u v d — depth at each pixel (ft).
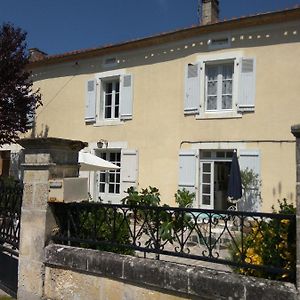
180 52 39.99
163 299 12.70
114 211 15.10
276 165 34.42
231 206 36.06
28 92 48.37
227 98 38.01
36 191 16.30
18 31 48.19
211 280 11.75
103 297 14.05
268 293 10.82
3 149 52.75
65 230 16.28
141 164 41.55
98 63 45.93
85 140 46.06
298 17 34.06
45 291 15.57
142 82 42.34
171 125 39.93
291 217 11.51
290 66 34.58
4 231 18.53
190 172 38.27
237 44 36.88
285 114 34.47
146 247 14.14
